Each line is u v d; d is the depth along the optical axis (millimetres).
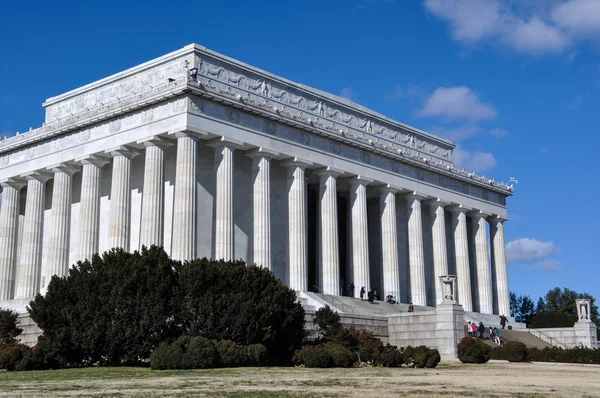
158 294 50562
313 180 90375
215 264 53938
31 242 83562
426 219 105125
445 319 66062
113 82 86375
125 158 75312
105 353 49938
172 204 76688
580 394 30516
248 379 37781
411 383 35688
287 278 81500
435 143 110250
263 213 76312
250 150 77438
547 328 94250
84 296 50250
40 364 47656
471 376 42094
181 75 78250
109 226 74125
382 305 84312
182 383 35375
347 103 95250
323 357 50219
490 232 114062
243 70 82375
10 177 86875
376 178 90875
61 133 81000
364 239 87625
